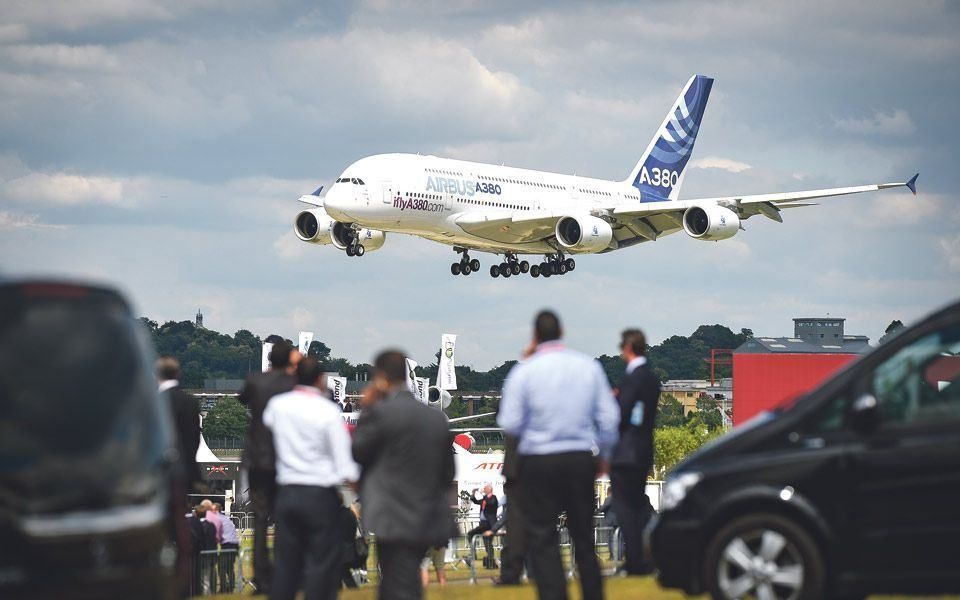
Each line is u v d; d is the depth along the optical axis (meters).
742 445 41.91
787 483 40.47
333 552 45.50
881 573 39.75
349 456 45.22
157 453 31.03
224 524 86.19
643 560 61.03
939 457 39.19
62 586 29.34
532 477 43.94
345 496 70.62
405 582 41.88
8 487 29.11
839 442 40.31
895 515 39.56
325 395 48.75
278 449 45.56
